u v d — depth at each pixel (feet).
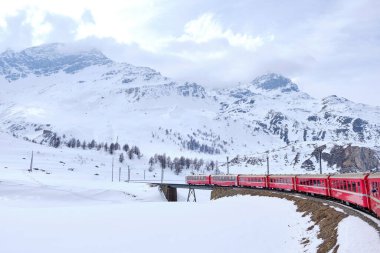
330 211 109.60
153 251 105.91
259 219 136.98
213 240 113.70
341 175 128.06
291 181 188.24
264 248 99.66
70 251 107.86
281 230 115.65
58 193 327.67
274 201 179.01
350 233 75.56
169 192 385.50
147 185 430.20
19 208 232.53
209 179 315.58
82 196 333.21
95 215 188.14
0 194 304.71
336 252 70.33
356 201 109.19
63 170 638.12
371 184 96.58
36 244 116.88
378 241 66.74
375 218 90.94
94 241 120.47
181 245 110.93
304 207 135.85
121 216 181.88
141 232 133.69
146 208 222.07
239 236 114.83
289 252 92.27
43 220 169.17
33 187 331.57
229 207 191.42
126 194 361.10
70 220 168.66
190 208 209.87
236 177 267.59
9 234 133.08
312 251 84.02
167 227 142.31
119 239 122.83
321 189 148.25
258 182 233.76
